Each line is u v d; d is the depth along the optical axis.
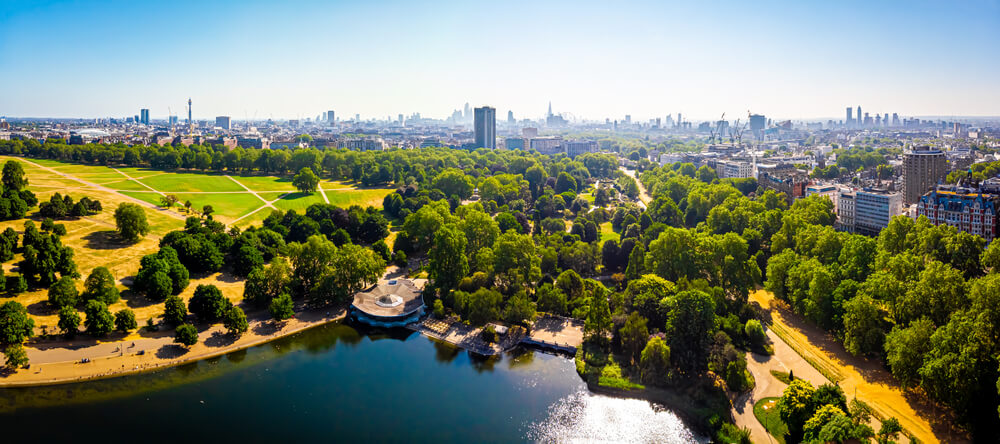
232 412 198.88
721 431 184.75
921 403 196.25
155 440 181.62
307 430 189.38
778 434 185.00
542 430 191.38
